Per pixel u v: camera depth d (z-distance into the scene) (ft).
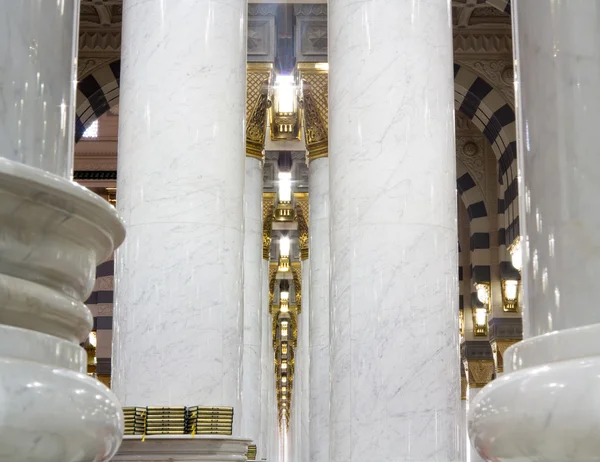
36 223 5.98
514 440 6.38
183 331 20.58
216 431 19.48
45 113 6.79
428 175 19.49
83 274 6.48
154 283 20.67
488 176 58.80
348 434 19.06
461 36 53.26
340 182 19.84
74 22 7.49
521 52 7.96
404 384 18.92
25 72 6.64
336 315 19.67
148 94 21.08
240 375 21.77
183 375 20.54
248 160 48.93
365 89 19.69
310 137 49.29
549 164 7.33
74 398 5.74
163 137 20.94
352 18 19.97
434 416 18.92
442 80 20.02
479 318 59.11
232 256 21.27
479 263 57.93
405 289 19.15
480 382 58.95
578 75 7.27
